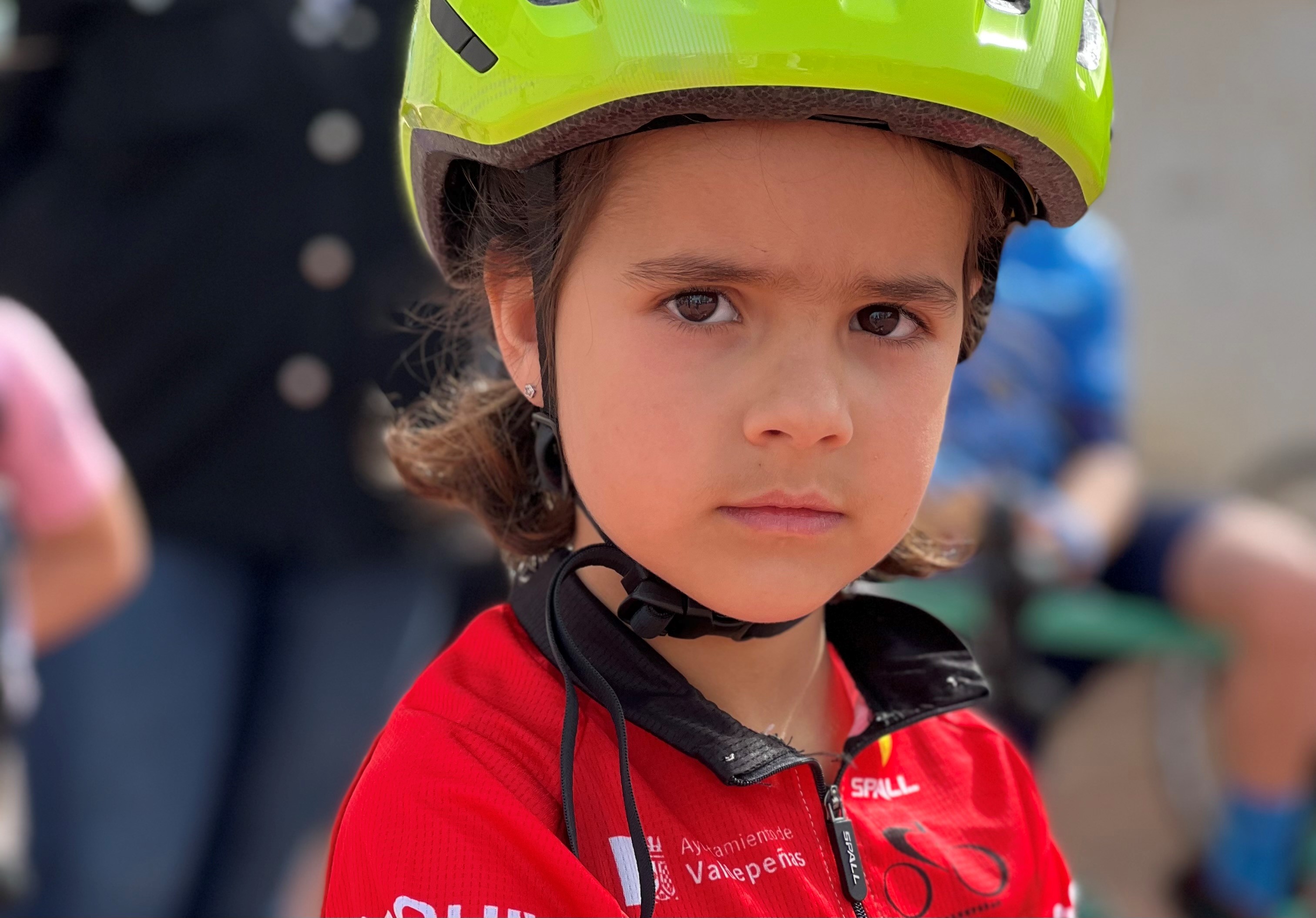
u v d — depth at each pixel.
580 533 1.32
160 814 2.51
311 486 2.55
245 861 2.63
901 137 1.16
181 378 2.54
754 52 1.08
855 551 1.18
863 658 1.40
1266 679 3.04
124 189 2.54
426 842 1.14
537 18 1.17
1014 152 1.21
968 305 1.31
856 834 1.30
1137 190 4.71
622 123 1.13
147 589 2.52
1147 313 4.72
